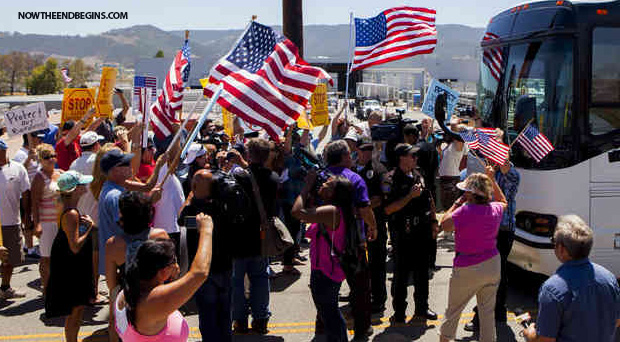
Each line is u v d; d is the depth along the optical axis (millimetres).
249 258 5344
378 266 5891
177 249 5938
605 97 5863
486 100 7441
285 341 5340
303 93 5906
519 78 6547
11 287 6797
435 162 6891
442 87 8531
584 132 5844
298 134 8203
